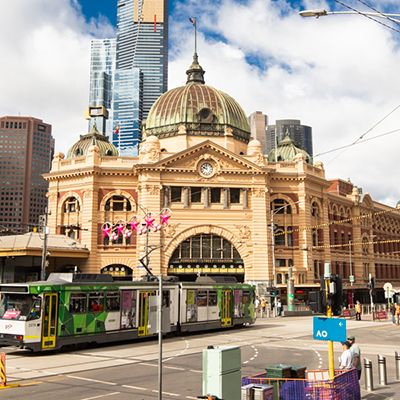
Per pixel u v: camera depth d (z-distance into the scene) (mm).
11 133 199375
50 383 19766
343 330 14242
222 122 69688
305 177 66812
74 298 29703
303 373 15656
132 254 62906
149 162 62656
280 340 34656
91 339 30375
